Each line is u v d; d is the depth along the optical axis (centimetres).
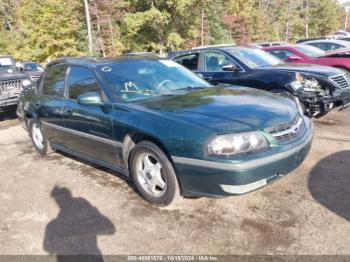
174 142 326
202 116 333
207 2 3350
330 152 489
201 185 322
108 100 403
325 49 1271
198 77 491
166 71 467
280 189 388
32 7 2681
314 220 325
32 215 376
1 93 837
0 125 842
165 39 3169
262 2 4981
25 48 2823
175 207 366
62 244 319
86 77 446
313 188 386
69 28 2703
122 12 3142
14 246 321
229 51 724
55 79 515
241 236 309
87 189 430
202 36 3641
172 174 345
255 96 399
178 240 311
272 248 291
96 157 445
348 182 395
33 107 552
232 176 303
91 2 3012
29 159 564
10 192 440
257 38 4475
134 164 383
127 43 3212
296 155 335
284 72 638
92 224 348
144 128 352
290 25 5234
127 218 354
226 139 305
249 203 363
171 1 2886
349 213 333
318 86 613
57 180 466
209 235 314
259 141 312
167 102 383
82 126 439
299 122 363
